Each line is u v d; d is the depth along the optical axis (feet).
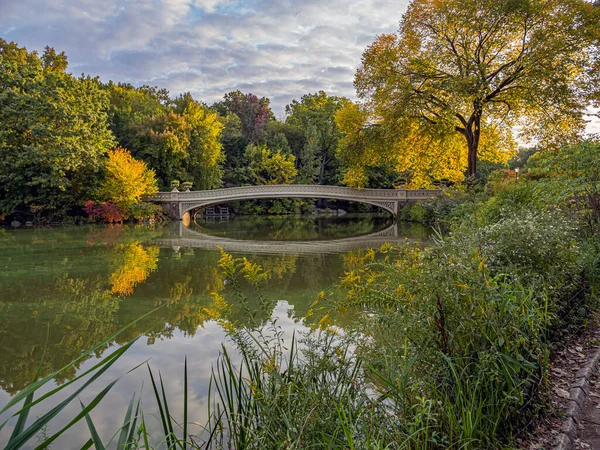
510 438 7.04
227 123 165.07
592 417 8.05
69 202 84.99
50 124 76.79
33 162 75.82
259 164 150.92
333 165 166.20
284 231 72.59
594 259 15.67
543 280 11.52
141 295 23.49
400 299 8.61
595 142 22.82
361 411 6.97
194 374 12.53
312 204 158.30
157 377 12.41
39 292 24.32
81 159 82.17
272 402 7.19
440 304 7.67
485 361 7.10
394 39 75.82
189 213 110.42
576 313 13.01
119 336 16.48
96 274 29.89
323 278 27.78
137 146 109.91
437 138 72.95
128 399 11.17
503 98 68.13
